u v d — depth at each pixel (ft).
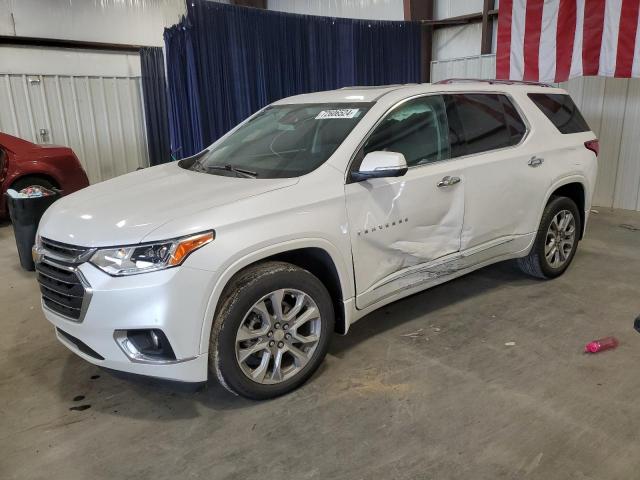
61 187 23.52
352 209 10.14
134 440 8.74
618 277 15.46
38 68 30.91
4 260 18.52
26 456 8.40
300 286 9.54
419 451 8.27
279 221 9.17
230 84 24.31
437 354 11.18
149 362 8.52
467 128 12.55
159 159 34.27
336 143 10.69
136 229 8.50
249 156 11.73
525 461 7.99
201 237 8.40
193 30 22.49
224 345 8.81
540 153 13.80
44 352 11.80
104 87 32.07
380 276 10.87
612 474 7.70
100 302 8.34
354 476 7.79
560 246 15.07
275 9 37.19
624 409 9.20
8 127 29.32
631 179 23.61
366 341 11.81
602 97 23.68
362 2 32.63
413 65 30.09
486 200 12.48
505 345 11.51
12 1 29.86
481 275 15.76
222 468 8.04
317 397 9.75
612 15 19.86
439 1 29.78
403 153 11.23
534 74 22.50
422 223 11.30
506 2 22.91
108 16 33.14
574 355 11.06
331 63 27.50
